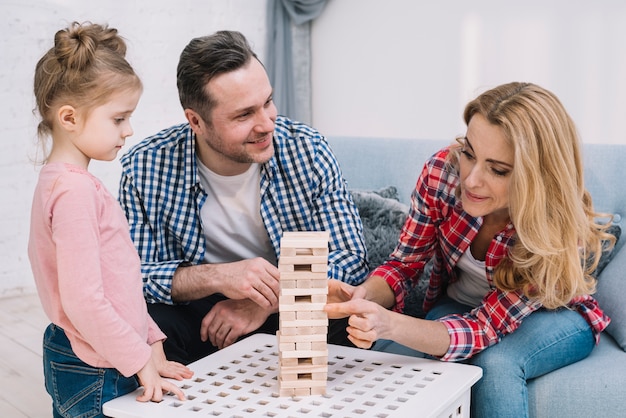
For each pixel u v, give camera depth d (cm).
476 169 155
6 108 350
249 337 177
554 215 157
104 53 149
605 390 164
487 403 161
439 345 159
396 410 134
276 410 136
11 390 254
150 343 156
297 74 453
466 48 403
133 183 191
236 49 175
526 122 150
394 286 183
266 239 200
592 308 182
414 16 417
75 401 150
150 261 192
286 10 440
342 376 152
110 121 150
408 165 230
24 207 362
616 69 362
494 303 166
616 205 205
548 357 167
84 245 138
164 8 397
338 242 195
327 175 197
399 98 429
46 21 356
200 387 147
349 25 440
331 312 142
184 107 183
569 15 371
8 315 335
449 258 184
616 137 366
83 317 138
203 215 195
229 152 181
